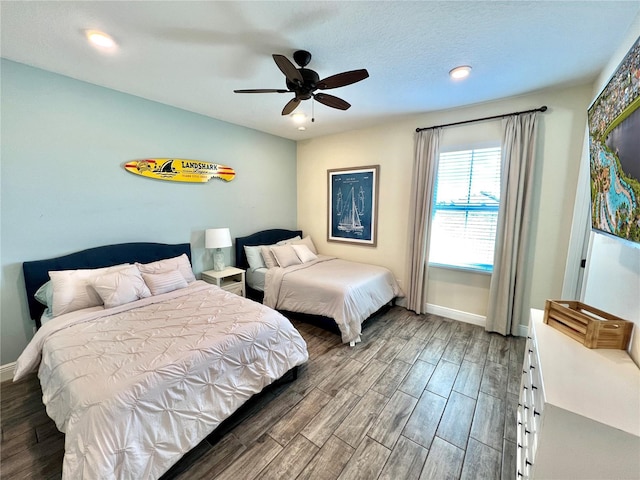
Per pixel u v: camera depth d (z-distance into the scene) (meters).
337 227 4.49
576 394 0.99
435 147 3.32
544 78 2.41
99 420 1.23
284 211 4.75
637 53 1.05
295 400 2.07
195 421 1.53
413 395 2.12
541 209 2.83
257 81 2.50
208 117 3.52
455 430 1.79
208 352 1.67
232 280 3.88
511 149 2.84
